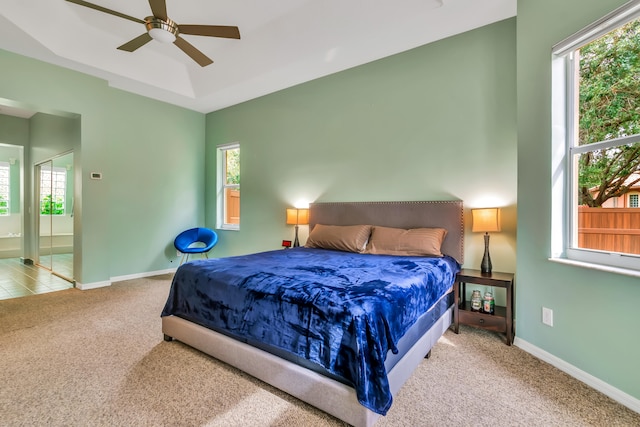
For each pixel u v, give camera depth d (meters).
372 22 2.91
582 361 1.91
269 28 3.38
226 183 5.52
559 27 2.08
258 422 1.54
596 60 1.98
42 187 5.41
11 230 6.45
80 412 1.61
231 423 1.53
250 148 4.90
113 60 3.80
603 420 1.55
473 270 2.88
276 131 4.57
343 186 3.89
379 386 1.38
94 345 2.40
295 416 1.58
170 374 1.98
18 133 5.64
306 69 3.82
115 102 4.40
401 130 3.42
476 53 2.97
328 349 1.52
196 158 5.47
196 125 5.46
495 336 2.60
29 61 3.47
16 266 5.53
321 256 2.94
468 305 2.87
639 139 1.74
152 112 4.83
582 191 2.06
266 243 4.74
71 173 4.70
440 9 2.66
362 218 3.63
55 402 1.69
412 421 1.53
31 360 2.15
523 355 2.25
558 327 2.07
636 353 1.63
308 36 3.28
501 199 2.85
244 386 1.85
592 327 1.85
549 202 2.15
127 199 4.57
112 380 1.91
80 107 3.90
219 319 2.10
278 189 4.57
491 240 2.91
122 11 3.14
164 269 5.03
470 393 1.77
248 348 1.91
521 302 2.37
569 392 1.78
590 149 1.99
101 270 4.18
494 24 2.87
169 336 2.46
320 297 1.65
